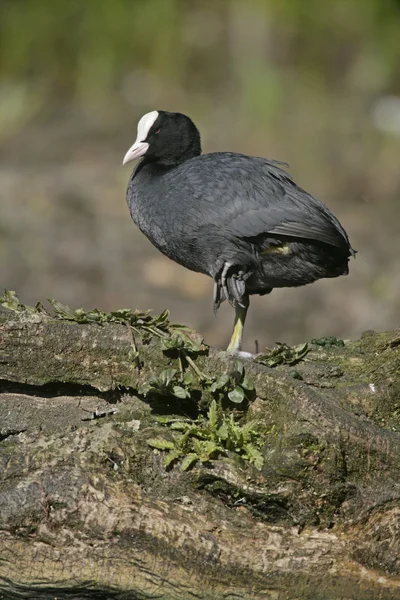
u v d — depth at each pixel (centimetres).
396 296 1822
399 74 2800
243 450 808
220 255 1030
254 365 841
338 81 2778
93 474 790
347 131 2502
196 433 813
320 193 2286
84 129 2653
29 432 822
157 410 838
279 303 1853
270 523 792
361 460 809
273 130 2491
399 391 880
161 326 866
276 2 2767
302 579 783
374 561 790
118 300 1833
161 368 838
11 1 2944
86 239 2053
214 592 784
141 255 2006
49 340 825
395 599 790
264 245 1031
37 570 781
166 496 795
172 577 785
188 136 1169
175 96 2766
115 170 2367
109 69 2859
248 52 2766
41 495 780
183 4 2919
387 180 2323
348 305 1825
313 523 789
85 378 834
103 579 782
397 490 802
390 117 2534
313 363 910
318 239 1009
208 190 1027
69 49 2895
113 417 834
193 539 783
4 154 2519
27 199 2206
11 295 869
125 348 834
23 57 2902
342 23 2828
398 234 2070
